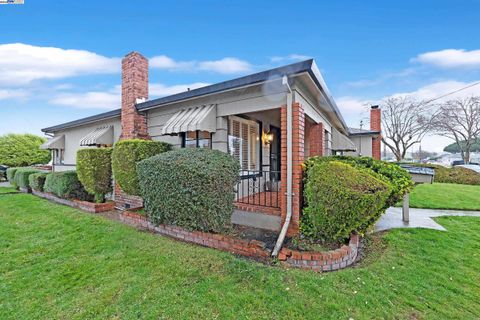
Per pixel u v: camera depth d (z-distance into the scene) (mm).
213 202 5383
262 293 3561
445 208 9969
